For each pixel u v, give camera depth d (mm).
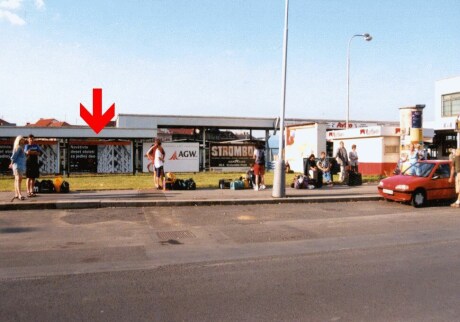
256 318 4469
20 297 5059
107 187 17109
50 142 25328
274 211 12086
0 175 24266
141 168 27812
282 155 14141
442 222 10453
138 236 8578
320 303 4910
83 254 7094
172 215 11219
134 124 40500
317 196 14641
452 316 4535
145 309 4703
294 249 7523
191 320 4410
